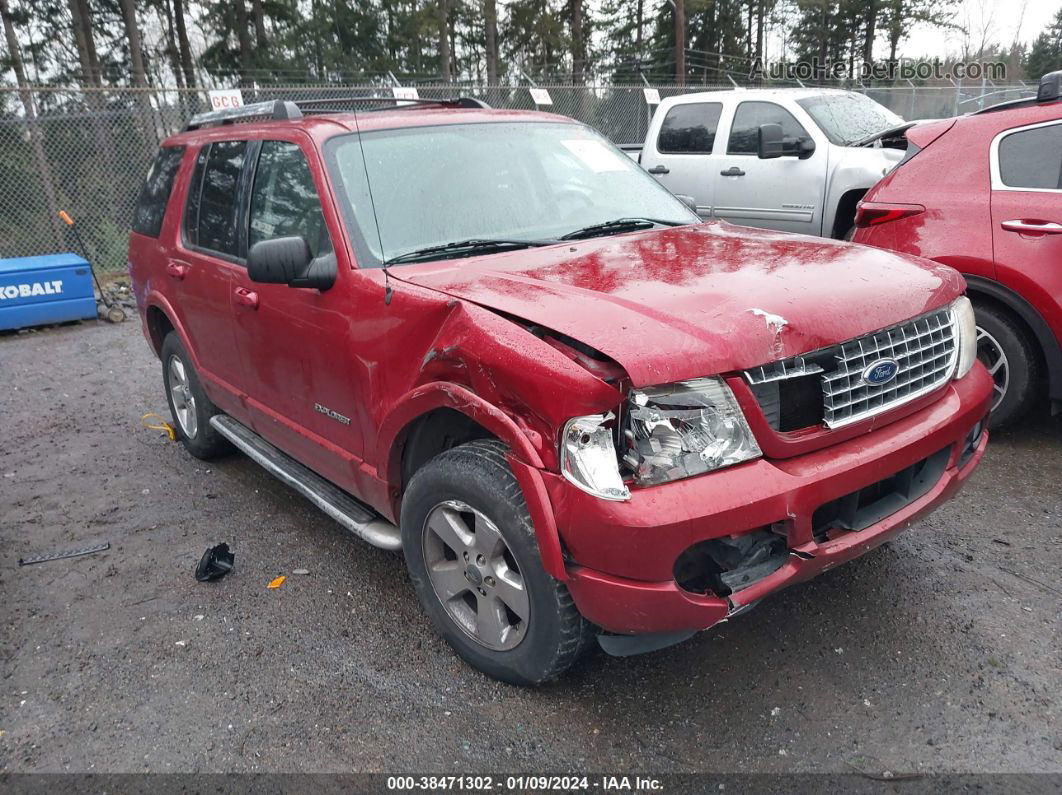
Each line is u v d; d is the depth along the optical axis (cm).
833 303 256
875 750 255
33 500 480
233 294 397
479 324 261
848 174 752
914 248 482
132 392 702
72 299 947
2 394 709
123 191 1338
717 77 4244
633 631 239
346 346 319
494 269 301
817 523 256
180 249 462
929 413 281
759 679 290
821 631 314
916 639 307
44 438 592
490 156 374
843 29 4441
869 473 253
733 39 4350
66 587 377
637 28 4334
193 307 451
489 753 262
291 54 3325
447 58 3075
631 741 264
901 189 496
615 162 419
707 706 278
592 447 229
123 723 283
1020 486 429
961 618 318
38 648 330
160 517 448
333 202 331
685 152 889
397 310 293
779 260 297
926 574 349
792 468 243
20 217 1288
